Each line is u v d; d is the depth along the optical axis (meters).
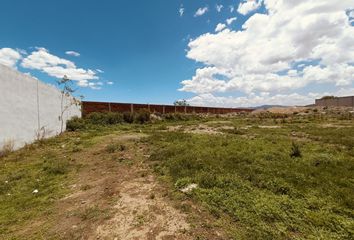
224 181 4.59
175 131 13.93
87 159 7.63
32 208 4.29
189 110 31.33
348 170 5.21
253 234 2.94
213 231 3.08
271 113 28.02
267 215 3.35
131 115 21.02
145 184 4.98
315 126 14.40
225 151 7.12
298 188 4.28
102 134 13.55
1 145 8.34
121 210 3.84
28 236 3.33
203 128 15.37
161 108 27.44
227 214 3.50
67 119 16.75
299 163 5.77
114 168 6.39
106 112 21.28
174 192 4.38
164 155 7.07
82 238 3.16
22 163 7.53
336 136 9.80
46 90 12.82
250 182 4.62
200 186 4.50
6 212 4.16
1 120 8.36
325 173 4.99
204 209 3.67
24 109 10.21
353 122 16.56
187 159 6.14
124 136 12.32
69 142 11.09
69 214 3.88
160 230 3.19
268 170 5.21
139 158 7.26
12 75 9.19
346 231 2.95
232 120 22.91
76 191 4.96
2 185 5.45
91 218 3.66
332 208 3.54
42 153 8.92
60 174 6.21
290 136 10.65
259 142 8.67
